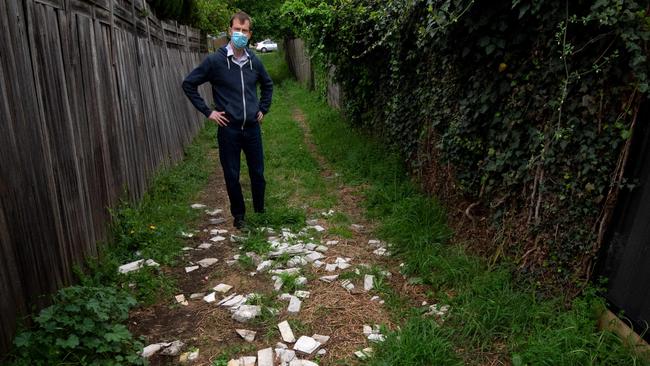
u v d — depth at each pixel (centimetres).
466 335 255
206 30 1268
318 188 543
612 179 239
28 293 230
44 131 256
